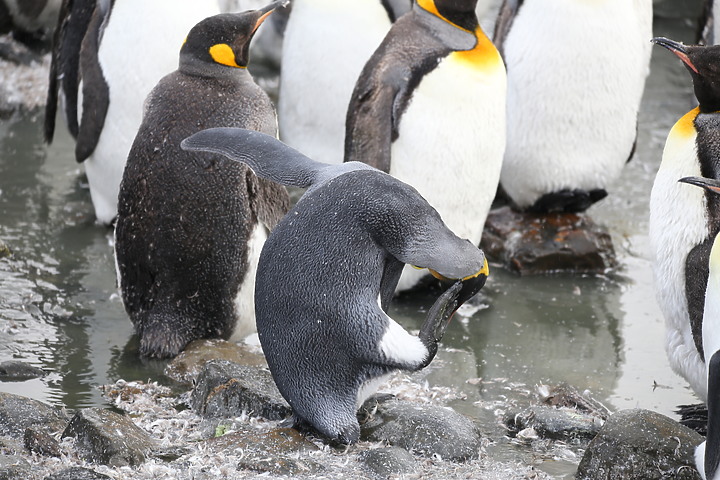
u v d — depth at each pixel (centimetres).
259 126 1263
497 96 1466
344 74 1798
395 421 1079
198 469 979
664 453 1003
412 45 1452
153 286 1289
